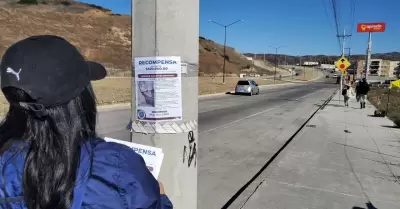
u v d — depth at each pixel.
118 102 18.84
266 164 6.65
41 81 1.01
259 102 23.16
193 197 2.61
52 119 1.03
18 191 1.01
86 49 63.09
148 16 2.37
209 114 15.12
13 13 61.84
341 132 10.73
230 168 6.30
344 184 5.50
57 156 1.01
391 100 29.83
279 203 4.62
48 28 64.06
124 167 1.09
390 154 7.72
